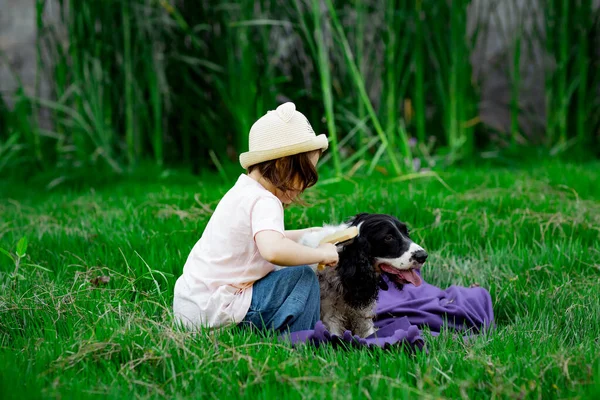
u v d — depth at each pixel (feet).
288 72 30.83
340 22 29.68
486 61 36.01
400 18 29.17
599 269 15.84
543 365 9.98
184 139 30.37
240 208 11.35
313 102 29.91
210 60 29.94
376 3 30.22
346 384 9.32
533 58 32.76
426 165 28.25
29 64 34.17
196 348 10.32
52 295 12.78
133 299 14.15
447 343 11.68
